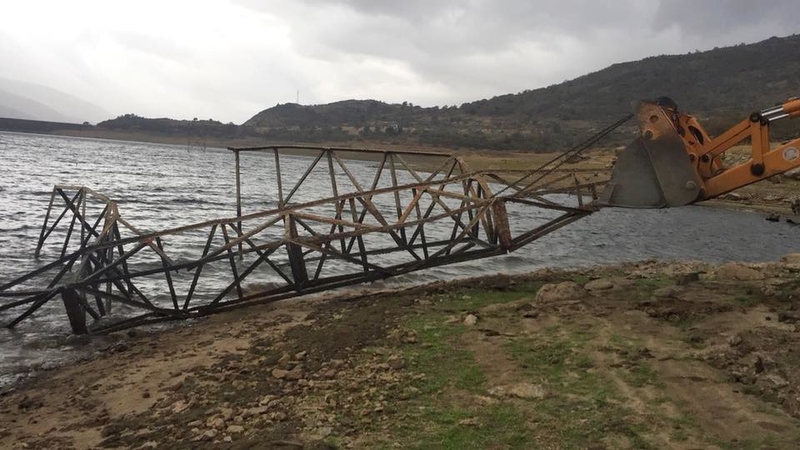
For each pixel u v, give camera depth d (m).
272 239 22.56
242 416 6.03
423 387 6.58
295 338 9.19
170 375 8.01
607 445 5.05
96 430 6.29
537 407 5.90
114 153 108.50
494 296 11.84
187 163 92.81
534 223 33.16
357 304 11.66
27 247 19.28
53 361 9.34
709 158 10.28
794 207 42.12
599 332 8.41
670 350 7.48
